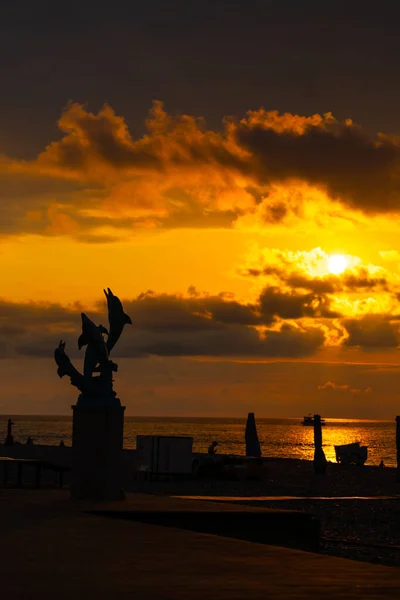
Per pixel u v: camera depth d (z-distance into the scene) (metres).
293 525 16.52
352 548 19.97
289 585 9.07
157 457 38.25
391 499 29.92
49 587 8.91
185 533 13.39
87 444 19.78
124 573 9.76
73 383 20.08
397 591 8.77
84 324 20.30
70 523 14.77
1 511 16.70
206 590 8.77
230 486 35.56
